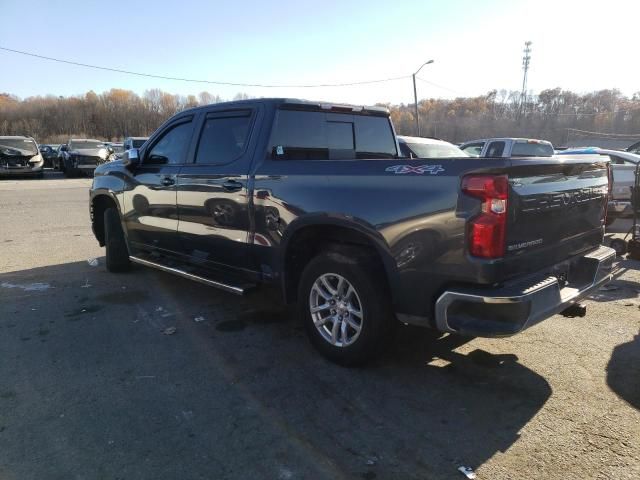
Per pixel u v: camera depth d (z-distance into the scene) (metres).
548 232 3.29
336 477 2.54
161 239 5.35
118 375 3.63
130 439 2.85
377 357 3.71
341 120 4.77
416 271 3.18
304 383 3.53
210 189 4.53
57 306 5.12
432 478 2.54
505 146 11.93
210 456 2.70
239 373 3.68
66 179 23.91
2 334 4.37
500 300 2.86
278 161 4.02
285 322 4.72
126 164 5.65
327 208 3.58
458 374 3.67
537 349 4.10
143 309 5.05
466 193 2.93
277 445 2.80
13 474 2.54
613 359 3.91
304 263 4.16
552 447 2.79
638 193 6.62
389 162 3.33
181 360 3.89
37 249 7.88
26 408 3.17
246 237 4.25
